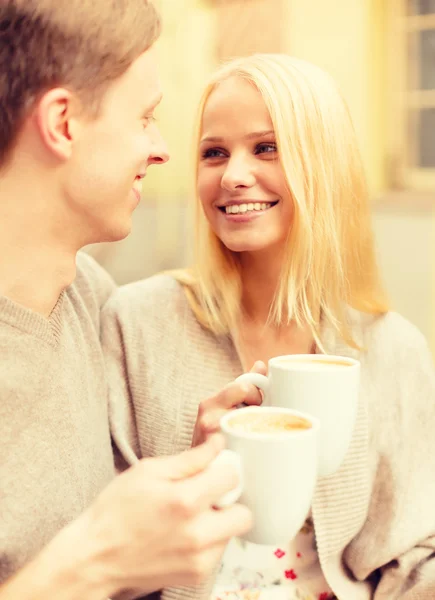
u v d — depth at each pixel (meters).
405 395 1.00
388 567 0.96
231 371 1.01
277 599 0.94
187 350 1.01
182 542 0.53
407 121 3.25
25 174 0.67
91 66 0.65
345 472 0.94
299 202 0.93
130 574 0.54
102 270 1.16
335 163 0.98
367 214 1.07
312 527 0.97
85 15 0.63
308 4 3.20
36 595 0.52
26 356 0.71
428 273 3.04
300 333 1.05
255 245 0.95
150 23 0.69
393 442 0.98
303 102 0.94
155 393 0.98
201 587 0.89
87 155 0.67
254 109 0.91
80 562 0.53
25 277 0.71
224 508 0.56
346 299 1.05
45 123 0.64
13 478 0.68
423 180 3.25
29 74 0.63
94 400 0.90
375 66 3.23
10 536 0.67
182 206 3.63
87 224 0.72
